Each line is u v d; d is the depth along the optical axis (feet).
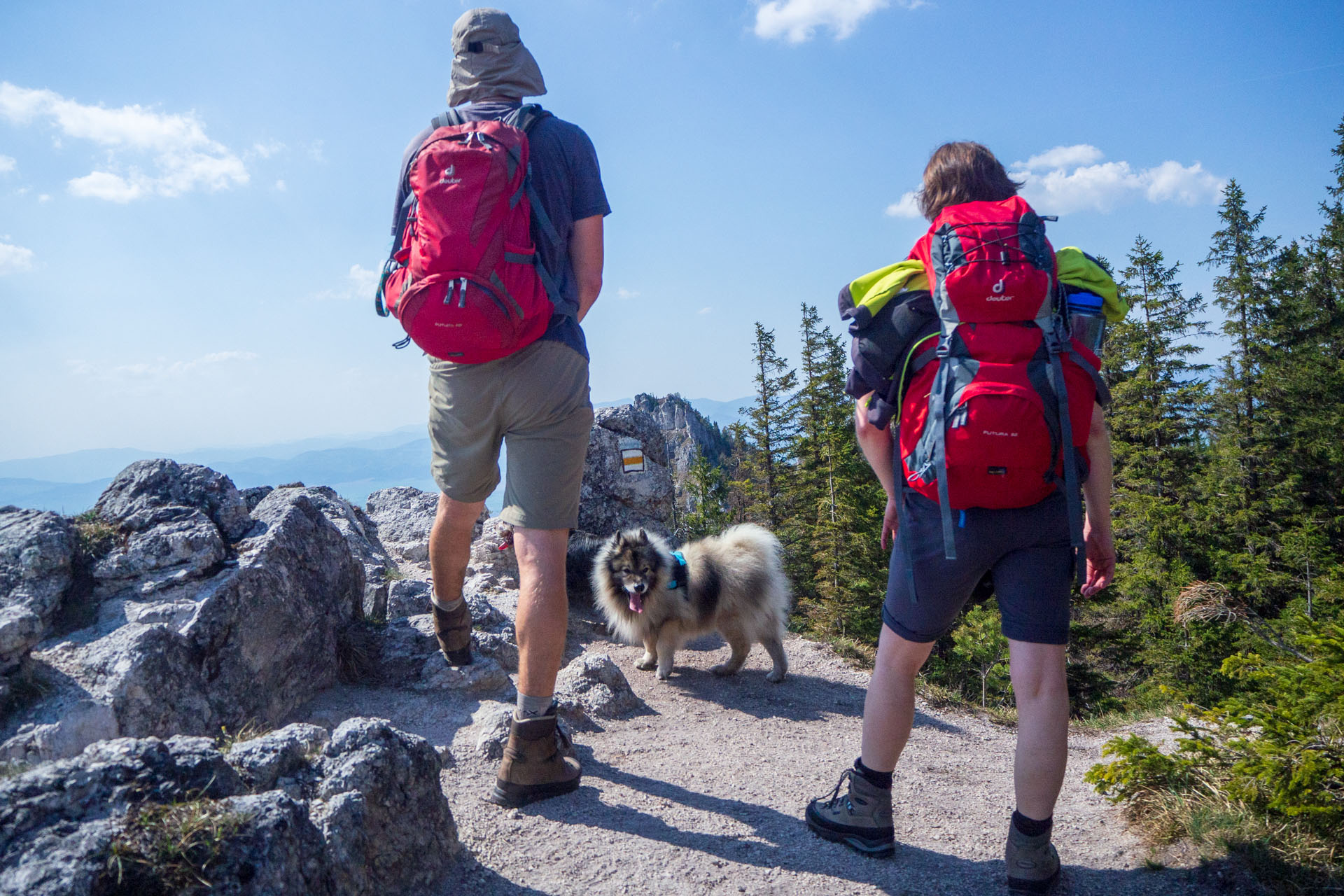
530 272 8.97
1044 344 7.42
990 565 8.18
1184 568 77.25
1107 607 79.77
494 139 8.92
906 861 9.31
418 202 8.82
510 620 18.42
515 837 9.29
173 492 13.44
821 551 101.14
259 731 11.62
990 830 10.81
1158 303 106.11
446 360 9.37
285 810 6.35
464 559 13.26
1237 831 9.41
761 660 24.13
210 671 11.21
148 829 5.69
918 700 22.68
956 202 8.65
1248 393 103.50
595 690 16.42
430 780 8.57
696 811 10.55
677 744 14.53
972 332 7.38
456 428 10.25
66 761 6.17
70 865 5.18
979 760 15.94
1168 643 61.87
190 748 6.77
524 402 9.63
